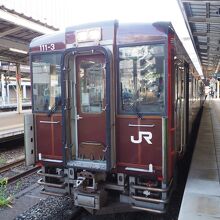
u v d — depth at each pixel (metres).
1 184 6.74
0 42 11.91
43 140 5.30
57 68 5.06
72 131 5.00
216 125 14.24
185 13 8.57
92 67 4.82
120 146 4.69
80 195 4.71
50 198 6.09
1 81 27.36
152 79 4.43
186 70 6.77
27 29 11.02
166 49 4.30
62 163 5.11
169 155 4.46
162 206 4.41
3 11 9.23
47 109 5.22
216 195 4.59
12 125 13.16
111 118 4.56
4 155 10.34
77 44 4.80
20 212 5.44
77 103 4.98
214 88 53.00
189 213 3.93
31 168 8.27
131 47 4.52
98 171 4.55
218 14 9.34
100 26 4.64
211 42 13.61
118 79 4.62
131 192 4.64
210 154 7.53
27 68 24.38
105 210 4.93
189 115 8.04
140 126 4.53
